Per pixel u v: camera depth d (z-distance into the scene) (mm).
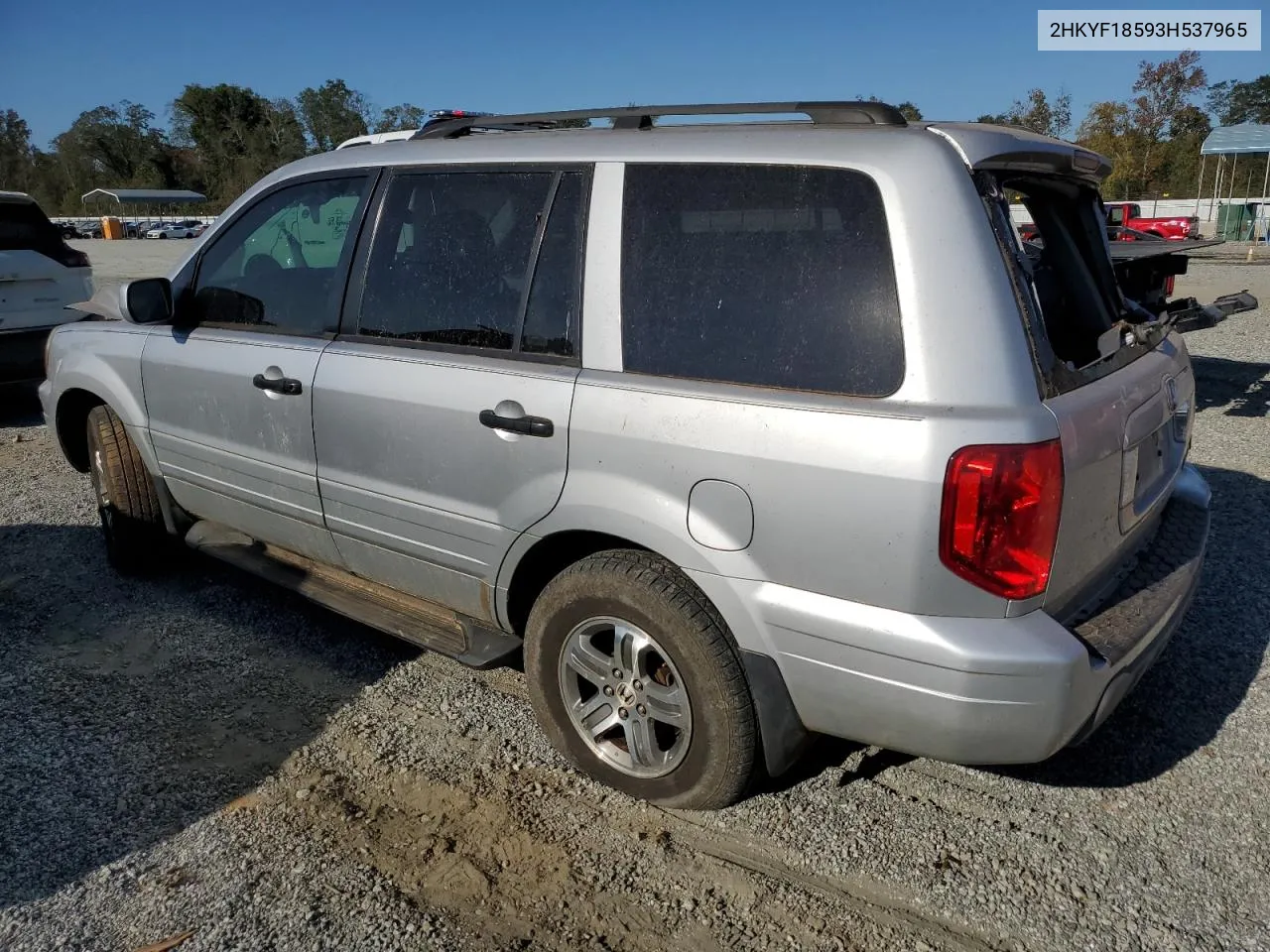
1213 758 3131
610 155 2836
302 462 3551
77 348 4613
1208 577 4426
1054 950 2371
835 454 2291
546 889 2588
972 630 2238
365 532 3416
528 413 2811
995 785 3020
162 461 4285
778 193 2516
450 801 2961
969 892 2561
